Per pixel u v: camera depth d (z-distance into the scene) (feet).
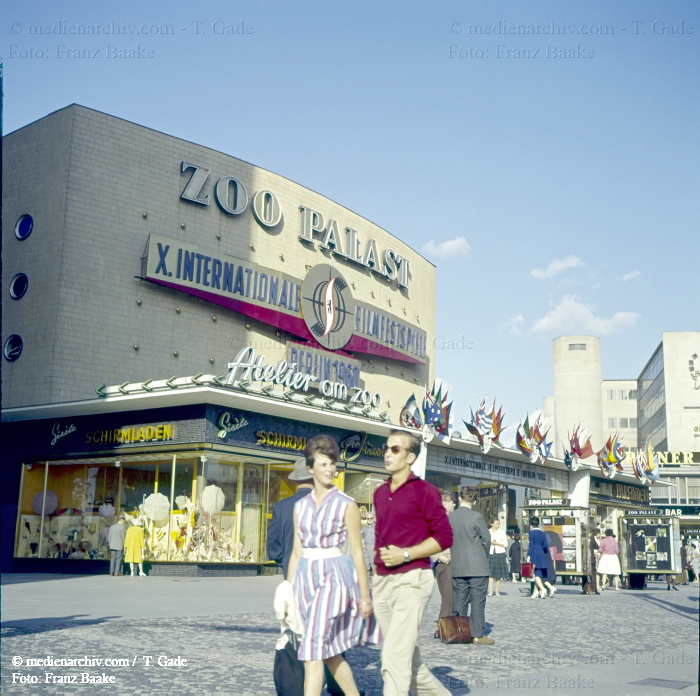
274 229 116.88
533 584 71.41
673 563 97.35
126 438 87.92
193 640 32.37
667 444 327.26
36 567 91.40
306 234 121.49
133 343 97.60
